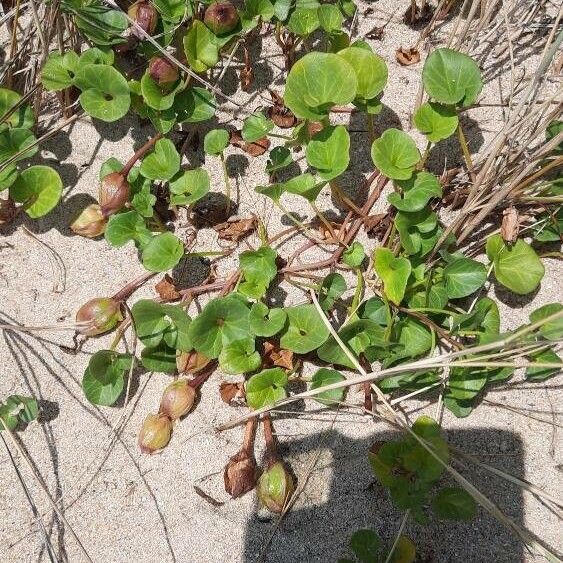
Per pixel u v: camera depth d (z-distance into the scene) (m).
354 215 0.32
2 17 0.33
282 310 0.27
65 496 0.29
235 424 0.29
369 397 0.28
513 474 0.28
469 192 0.30
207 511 0.29
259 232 0.31
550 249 0.31
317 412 0.29
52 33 0.32
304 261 0.31
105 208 0.30
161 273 0.31
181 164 0.33
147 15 0.31
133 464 0.29
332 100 0.27
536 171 0.30
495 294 0.31
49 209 0.30
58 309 0.31
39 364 0.31
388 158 0.27
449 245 0.29
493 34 0.34
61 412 0.30
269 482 0.27
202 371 0.30
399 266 0.27
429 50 0.34
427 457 0.26
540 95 0.33
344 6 0.33
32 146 0.30
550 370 0.28
